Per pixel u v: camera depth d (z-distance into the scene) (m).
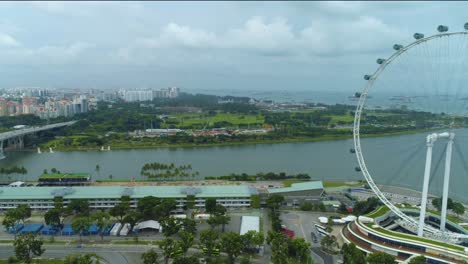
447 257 185.88
